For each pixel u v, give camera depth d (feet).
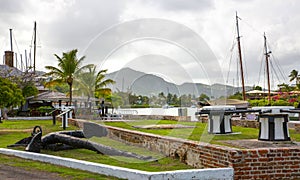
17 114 99.04
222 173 19.47
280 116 32.89
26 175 21.24
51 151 31.32
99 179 20.16
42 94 110.11
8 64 149.18
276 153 20.34
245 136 38.34
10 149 29.63
